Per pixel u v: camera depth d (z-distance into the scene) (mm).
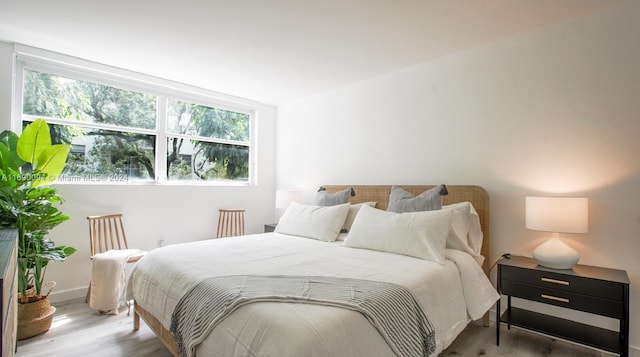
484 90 2670
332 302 1303
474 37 2523
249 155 4527
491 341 2227
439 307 1714
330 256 2148
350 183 3662
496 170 2600
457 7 2082
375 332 1277
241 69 3225
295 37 2525
